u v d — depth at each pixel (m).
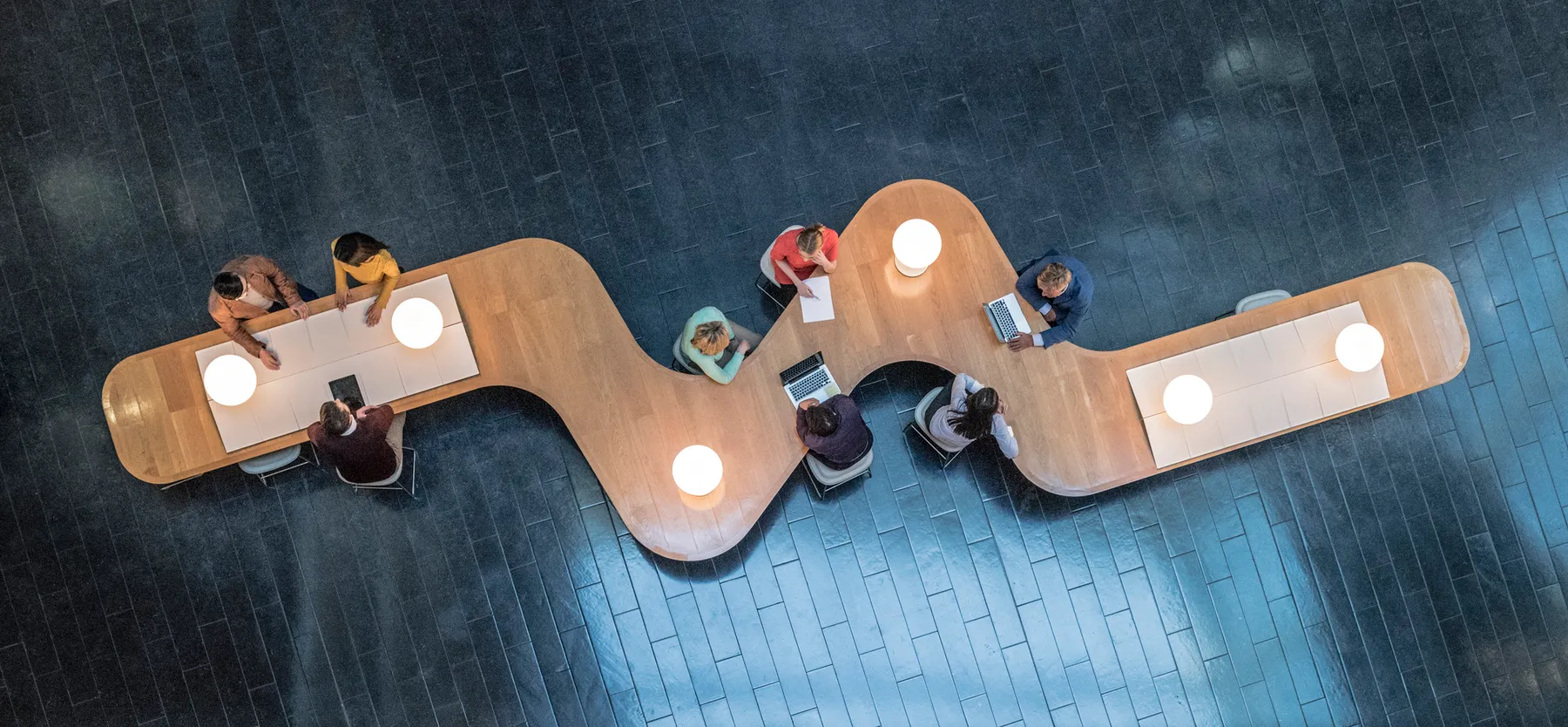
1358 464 5.90
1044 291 4.73
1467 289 6.11
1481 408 5.99
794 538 5.68
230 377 4.62
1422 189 6.20
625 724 5.53
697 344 4.59
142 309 5.66
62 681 5.41
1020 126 6.14
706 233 5.93
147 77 5.81
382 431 4.60
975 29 6.21
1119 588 5.74
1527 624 5.82
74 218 5.70
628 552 5.63
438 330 4.68
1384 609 5.80
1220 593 5.77
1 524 5.47
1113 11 6.27
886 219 5.06
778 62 6.11
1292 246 6.11
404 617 5.52
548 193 5.89
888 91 6.12
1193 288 6.04
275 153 5.80
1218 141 6.18
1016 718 5.62
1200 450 4.99
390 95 5.89
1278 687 5.72
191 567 5.50
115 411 4.71
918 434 5.76
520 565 5.59
